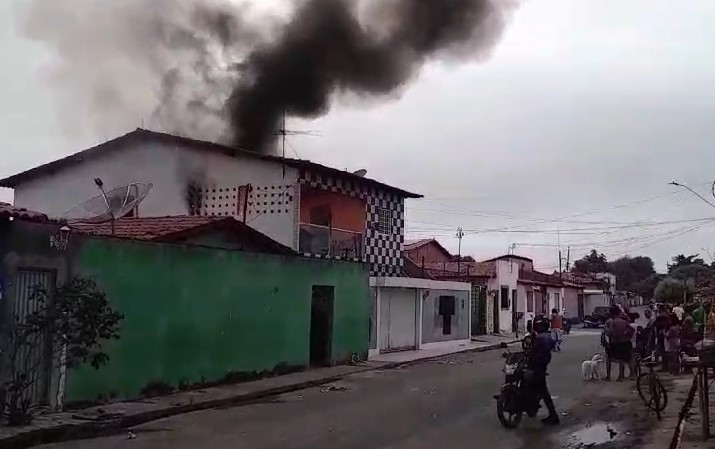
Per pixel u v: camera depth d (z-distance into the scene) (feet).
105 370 45.65
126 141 86.99
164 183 85.56
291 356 66.33
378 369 72.23
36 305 40.65
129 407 44.06
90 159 88.63
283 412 44.19
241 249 65.31
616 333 60.39
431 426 37.96
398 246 101.14
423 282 96.63
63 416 39.81
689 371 64.39
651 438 34.63
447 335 106.22
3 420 37.04
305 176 83.35
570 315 206.80
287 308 65.87
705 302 97.60
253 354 60.64
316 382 60.18
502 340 118.01
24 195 91.30
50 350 41.24
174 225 61.11
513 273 147.74
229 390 53.11
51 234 41.55
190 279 53.57
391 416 41.65
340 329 75.36
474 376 64.80
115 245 46.62
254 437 35.12
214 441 34.19
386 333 90.33
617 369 70.85
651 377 43.01
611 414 42.24
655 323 67.87
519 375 38.17
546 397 38.65
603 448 32.35
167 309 51.21
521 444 33.12
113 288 46.42
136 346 48.29
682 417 40.50
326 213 88.22
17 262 39.34
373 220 96.32
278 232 81.82
